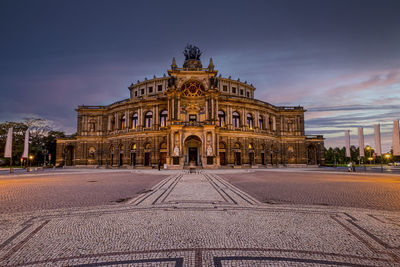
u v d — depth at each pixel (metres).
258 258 6.02
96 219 9.48
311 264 5.69
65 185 21.17
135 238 7.39
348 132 48.03
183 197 14.34
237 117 63.22
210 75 56.94
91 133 68.56
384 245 6.88
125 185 20.94
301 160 69.12
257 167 60.25
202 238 7.38
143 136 59.69
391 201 13.08
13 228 8.38
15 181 25.55
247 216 9.90
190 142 56.94
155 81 68.12
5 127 79.69
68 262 5.81
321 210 10.90
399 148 37.91
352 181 24.30
